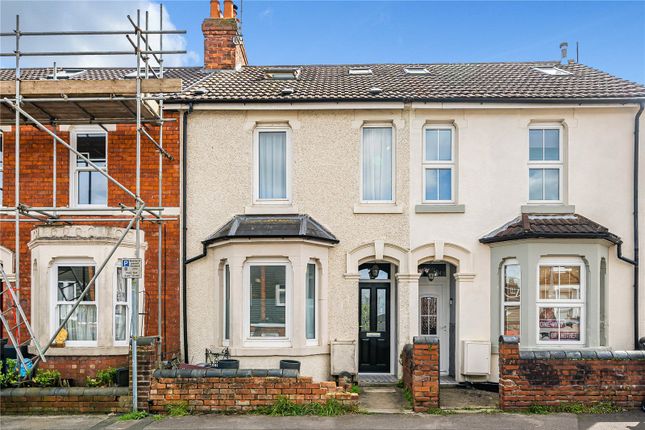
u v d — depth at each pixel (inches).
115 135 439.2
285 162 446.9
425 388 325.4
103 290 381.4
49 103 375.6
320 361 413.7
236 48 574.2
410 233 430.6
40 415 318.0
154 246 431.5
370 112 439.2
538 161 439.2
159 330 410.0
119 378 342.0
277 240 401.7
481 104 429.4
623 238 426.9
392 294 453.4
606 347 397.1
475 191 433.4
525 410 323.0
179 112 440.5
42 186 436.8
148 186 436.8
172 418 311.1
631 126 433.4
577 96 426.0
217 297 420.8
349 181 436.1
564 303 399.9
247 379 322.3
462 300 425.1
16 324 389.4
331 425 299.1
